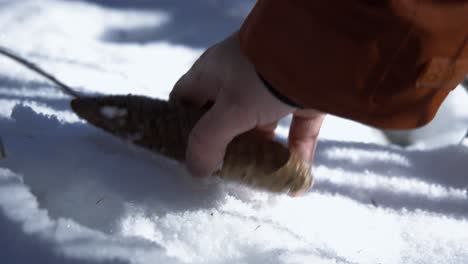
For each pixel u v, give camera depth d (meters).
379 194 0.97
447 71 0.80
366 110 0.81
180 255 0.82
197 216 0.85
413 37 0.79
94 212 0.84
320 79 0.81
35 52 1.19
